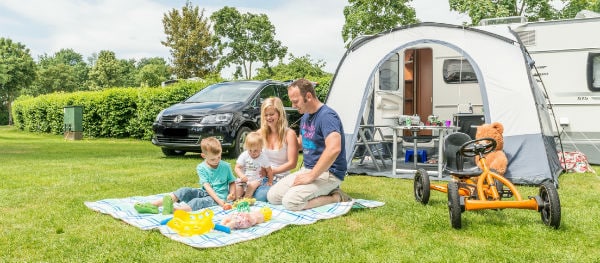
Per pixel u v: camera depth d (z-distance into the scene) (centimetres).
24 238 391
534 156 679
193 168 836
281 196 511
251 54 4925
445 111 1057
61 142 1706
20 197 557
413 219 458
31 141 1772
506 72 719
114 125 1919
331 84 823
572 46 1009
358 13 2627
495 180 496
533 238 396
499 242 385
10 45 5716
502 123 703
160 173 767
